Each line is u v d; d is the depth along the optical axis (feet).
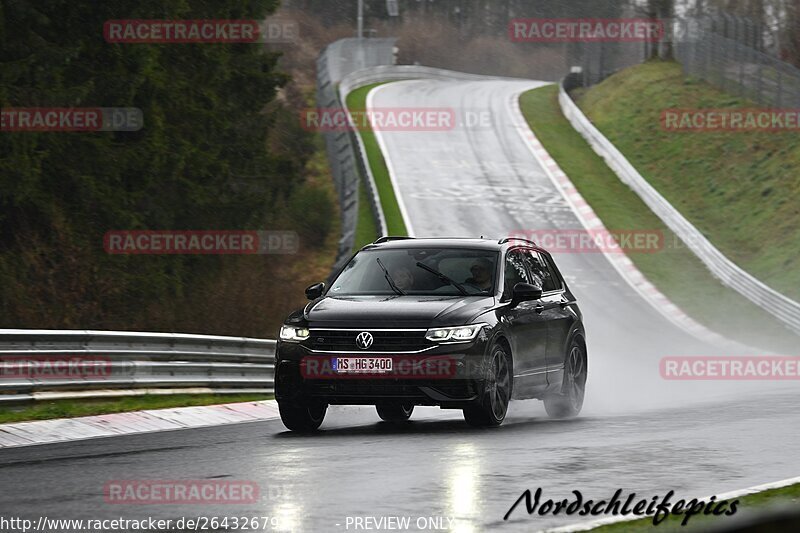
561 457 113.39
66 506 88.28
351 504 87.81
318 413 149.28
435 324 139.03
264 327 307.78
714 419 150.20
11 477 103.86
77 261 295.89
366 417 172.35
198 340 196.65
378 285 151.94
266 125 483.10
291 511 85.25
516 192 601.21
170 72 418.31
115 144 360.07
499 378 145.18
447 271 152.76
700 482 98.12
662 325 408.67
